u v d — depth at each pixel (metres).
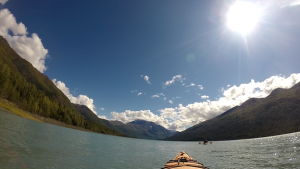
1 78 107.69
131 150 42.62
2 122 41.50
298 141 49.78
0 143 19.23
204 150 52.81
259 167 18.98
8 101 105.06
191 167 13.92
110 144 52.66
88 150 29.34
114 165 20.05
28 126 48.94
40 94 151.12
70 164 16.86
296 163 19.48
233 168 19.78
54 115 148.25
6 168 12.18
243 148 47.00
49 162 15.94
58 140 34.62
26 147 20.27
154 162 25.59
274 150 33.31
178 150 55.78
